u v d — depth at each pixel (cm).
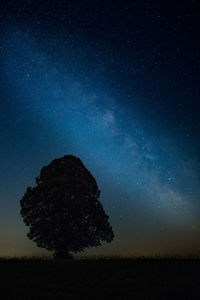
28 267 1413
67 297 879
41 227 2802
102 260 1655
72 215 2828
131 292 943
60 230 2795
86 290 966
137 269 1369
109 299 862
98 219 2859
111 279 1155
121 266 1447
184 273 1271
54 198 2859
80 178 2945
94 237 2831
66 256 2709
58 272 1297
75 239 2783
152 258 1695
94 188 2972
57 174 2922
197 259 1641
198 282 1089
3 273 1269
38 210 2873
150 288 996
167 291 955
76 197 2906
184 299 869
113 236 2861
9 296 884
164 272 1298
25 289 975
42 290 963
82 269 1373
